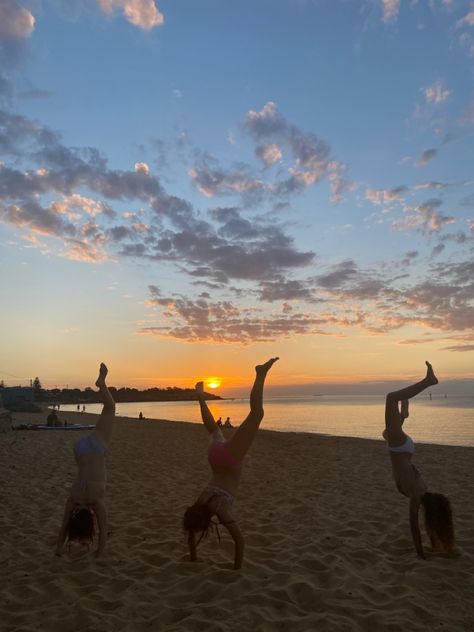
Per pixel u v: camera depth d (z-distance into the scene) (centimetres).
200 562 492
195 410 9231
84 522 495
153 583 438
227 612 374
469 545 552
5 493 862
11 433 2302
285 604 388
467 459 1328
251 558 509
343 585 426
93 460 523
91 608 384
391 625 351
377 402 12988
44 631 348
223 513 465
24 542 568
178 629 345
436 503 515
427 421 4338
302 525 647
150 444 1830
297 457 1402
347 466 1218
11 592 420
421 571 462
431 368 538
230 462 473
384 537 586
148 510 737
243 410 7562
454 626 352
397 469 526
